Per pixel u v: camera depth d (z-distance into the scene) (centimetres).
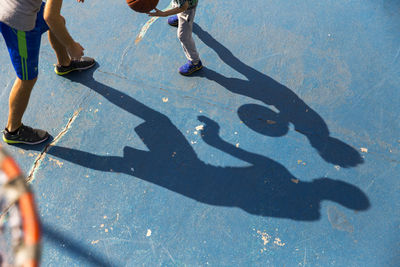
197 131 357
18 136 339
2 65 399
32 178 333
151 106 374
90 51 411
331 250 296
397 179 327
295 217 310
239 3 445
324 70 393
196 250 298
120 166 339
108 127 362
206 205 318
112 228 308
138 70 398
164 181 331
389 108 367
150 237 304
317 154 342
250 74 393
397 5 436
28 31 273
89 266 290
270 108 370
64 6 444
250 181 329
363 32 418
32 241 90
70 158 344
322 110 368
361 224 306
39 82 388
